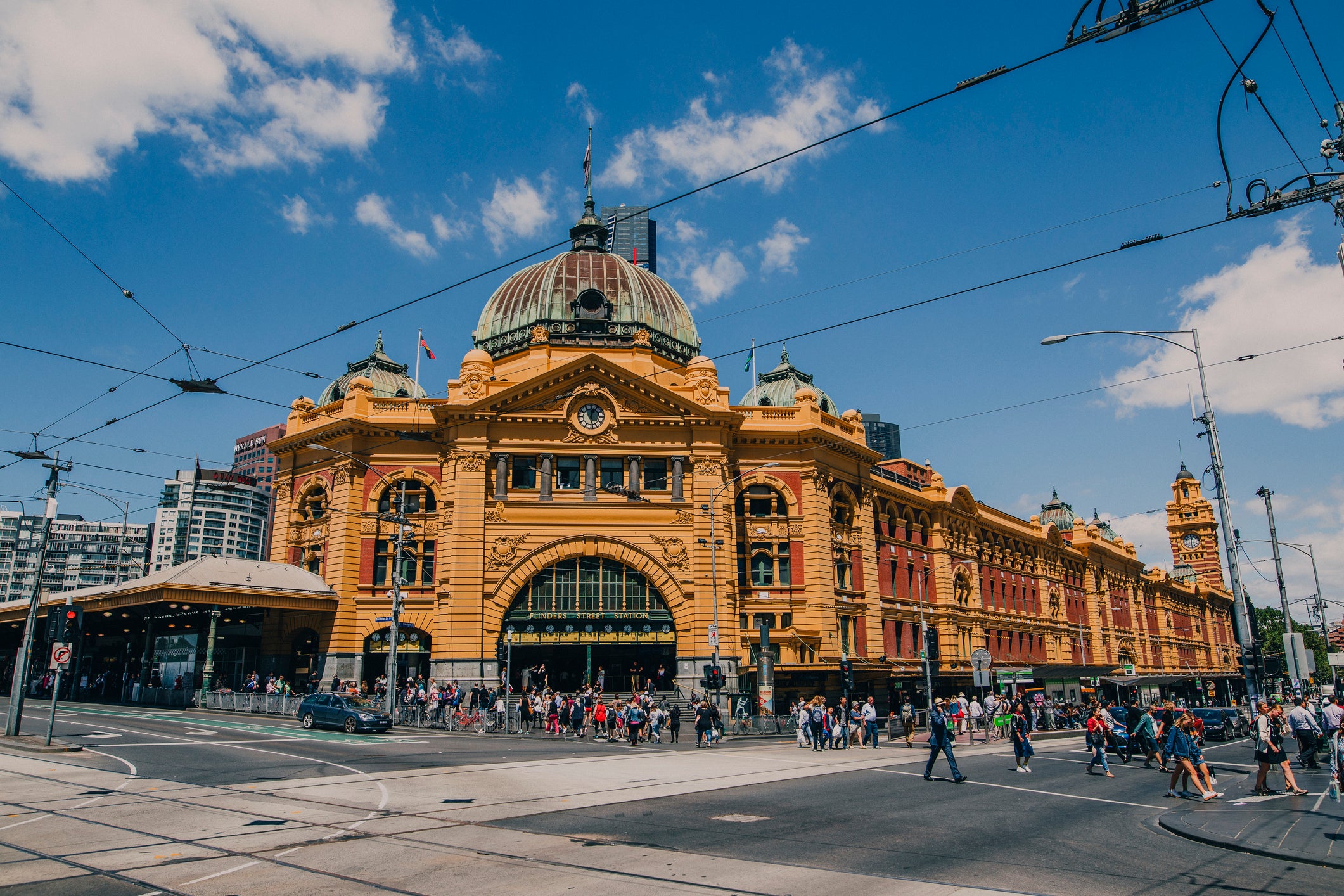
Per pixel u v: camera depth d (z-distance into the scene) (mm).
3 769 24016
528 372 55844
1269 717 23469
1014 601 85875
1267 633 167500
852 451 61594
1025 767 28688
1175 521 149375
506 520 52469
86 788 20766
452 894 11883
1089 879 13086
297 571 53344
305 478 57531
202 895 11789
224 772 23844
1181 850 15453
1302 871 13766
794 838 15914
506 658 50938
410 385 65375
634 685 52375
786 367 72062
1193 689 120500
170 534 142750
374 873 12938
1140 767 30656
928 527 74062
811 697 53594
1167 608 125500
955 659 71562
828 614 56688
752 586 56844
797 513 58156
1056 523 100000
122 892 11891
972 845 15586
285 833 15641
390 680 43781
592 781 23391
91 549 157625
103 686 58469
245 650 56938
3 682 70625
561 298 59844
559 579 52688
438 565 52844
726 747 37219
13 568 154625
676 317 62688
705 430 54969
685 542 53281
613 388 54625
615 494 53344
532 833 16062
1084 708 60812
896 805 20344
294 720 42969
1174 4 13812
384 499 55062
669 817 17938
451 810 18234
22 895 11688
